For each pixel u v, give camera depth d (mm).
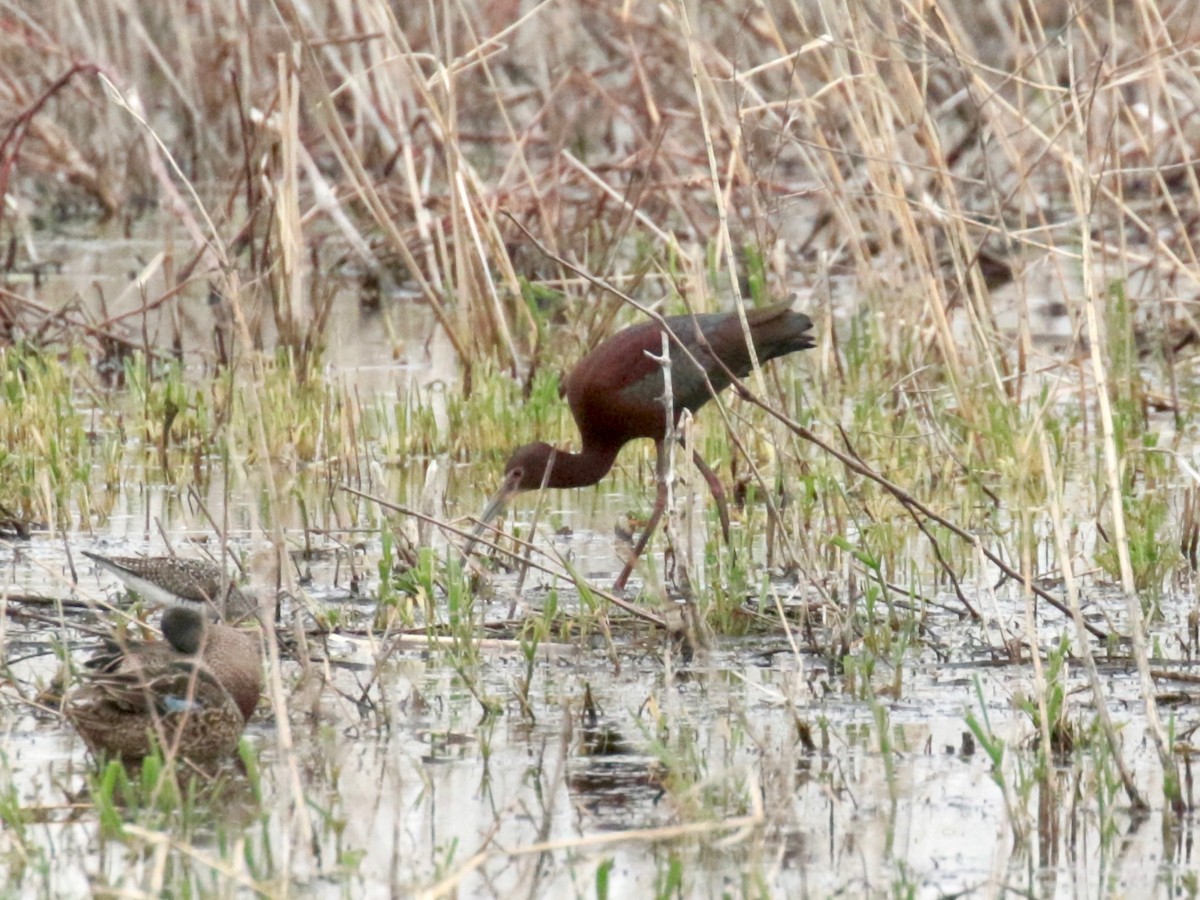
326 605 10000
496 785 7375
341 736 8039
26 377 15805
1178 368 16203
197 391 14211
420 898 5871
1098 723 7809
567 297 17203
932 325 15445
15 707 8320
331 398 14797
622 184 22031
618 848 6734
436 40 15680
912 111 13422
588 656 9250
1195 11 14609
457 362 16297
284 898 5980
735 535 11188
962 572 10750
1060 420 13992
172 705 7500
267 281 16188
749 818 6434
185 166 24625
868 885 6391
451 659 8695
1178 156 18953
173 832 6805
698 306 14578
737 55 13320
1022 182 13148
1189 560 10945
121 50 23812
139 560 9766
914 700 8531
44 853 6562
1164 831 6938
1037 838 6855
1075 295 18953
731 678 8875
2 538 11297
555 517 12406
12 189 24062
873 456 13148
